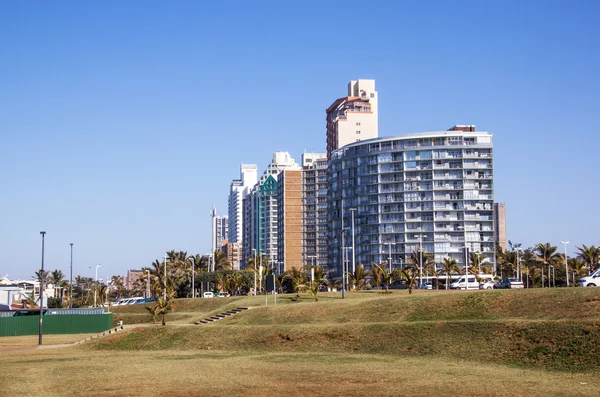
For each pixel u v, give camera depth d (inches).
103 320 4626.0
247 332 3036.4
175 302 5703.7
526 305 2768.2
